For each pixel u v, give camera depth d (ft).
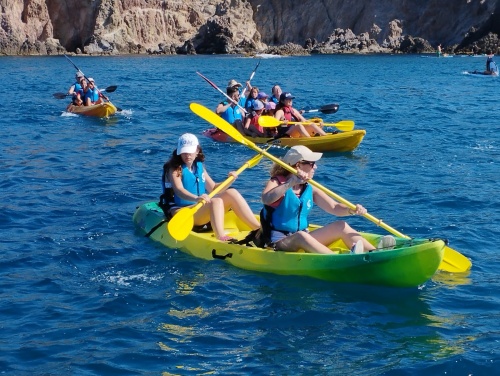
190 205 28.89
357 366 19.26
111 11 260.62
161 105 83.51
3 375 18.85
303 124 53.36
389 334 21.21
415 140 56.44
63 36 264.52
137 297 23.98
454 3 252.21
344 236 25.61
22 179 41.24
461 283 25.12
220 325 21.86
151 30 268.21
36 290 24.62
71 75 144.87
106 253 28.25
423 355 19.83
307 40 258.78
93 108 70.59
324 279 25.09
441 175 42.91
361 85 116.67
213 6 280.51
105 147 52.75
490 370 18.88
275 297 23.90
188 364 19.47
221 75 144.15
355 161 47.85
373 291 24.36
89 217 33.35
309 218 33.17
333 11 270.46
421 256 23.45
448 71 152.87
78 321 22.13
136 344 20.63
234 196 28.22
